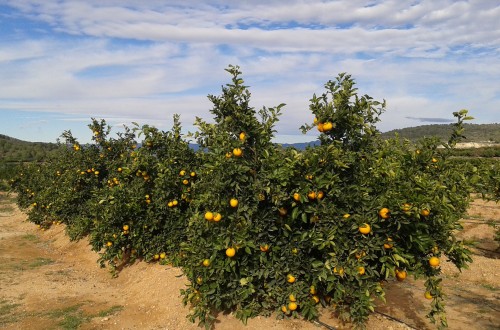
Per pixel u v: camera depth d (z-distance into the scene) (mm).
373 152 4336
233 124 4352
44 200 10781
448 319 4324
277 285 4199
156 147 7020
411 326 4109
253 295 4352
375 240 3797
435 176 4520
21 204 13562
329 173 3830
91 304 5508
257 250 4164
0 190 20750
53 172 11664
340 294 3781
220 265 4129
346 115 4008
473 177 4574
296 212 3844
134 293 5844
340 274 3732
